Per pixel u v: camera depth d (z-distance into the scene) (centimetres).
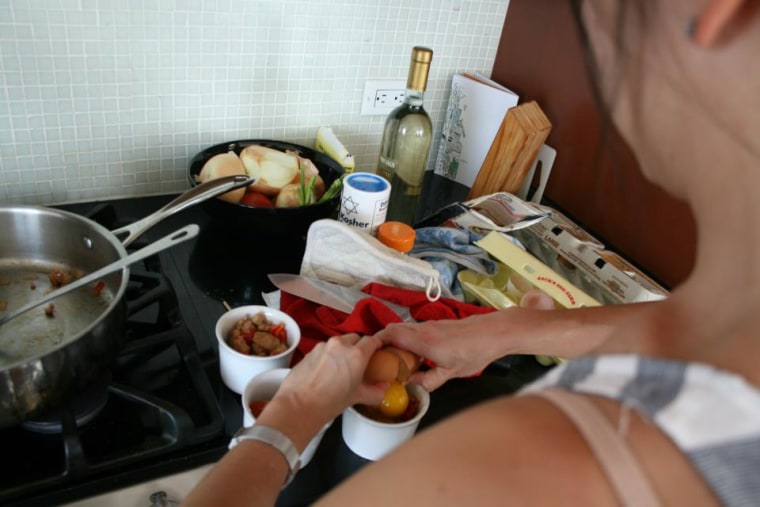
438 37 121
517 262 90
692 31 25
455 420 28
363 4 108
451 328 68
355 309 79
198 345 78
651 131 29
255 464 46
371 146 126
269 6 99
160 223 102
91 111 94
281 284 84
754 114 24
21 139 91
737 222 27
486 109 123
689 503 23
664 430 24
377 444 64
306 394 53
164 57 96
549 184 125
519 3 122
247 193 98
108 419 65
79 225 79
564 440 25
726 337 25
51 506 56
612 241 112
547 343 66
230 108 106
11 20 82
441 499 25
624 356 27
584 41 30
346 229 84
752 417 23
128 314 74
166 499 61
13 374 55
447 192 130
